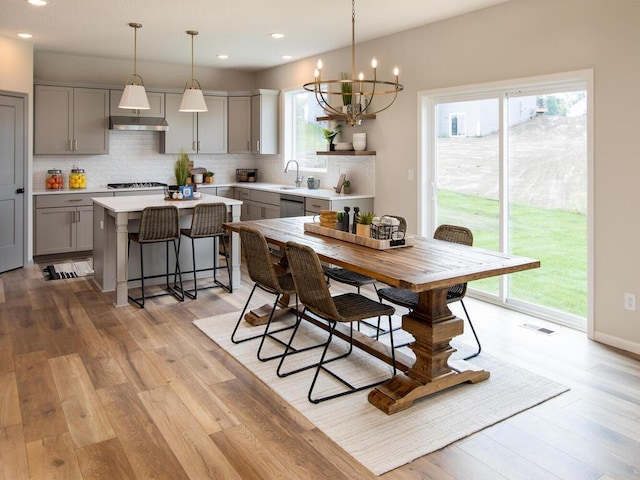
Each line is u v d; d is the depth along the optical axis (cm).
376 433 259
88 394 298
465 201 502
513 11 428
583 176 409
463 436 256
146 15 490
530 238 452
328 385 312
